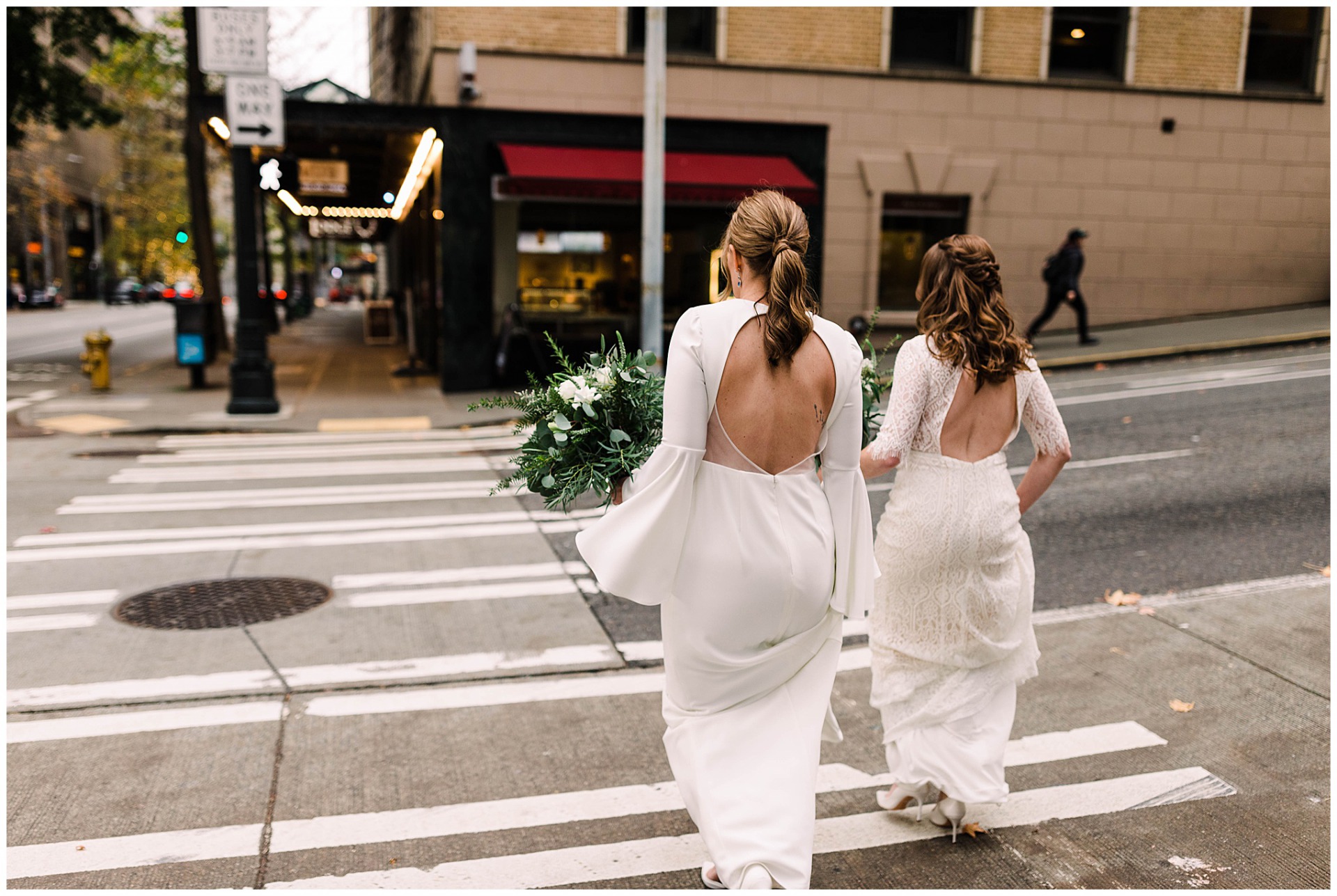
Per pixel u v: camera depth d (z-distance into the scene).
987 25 16.67
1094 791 3.48
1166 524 6.80
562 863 3.06
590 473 2.62
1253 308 18.41
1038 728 3.98
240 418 12.76
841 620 2.69
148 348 26.61
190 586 5.92
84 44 21.30
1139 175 17.56
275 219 44.09
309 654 4.85
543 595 5.80
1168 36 17.31
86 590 5.84
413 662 4.75
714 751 2.49
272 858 3.08
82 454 10.39
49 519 7.54
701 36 15.88
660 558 2.44
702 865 3.05
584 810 3.38
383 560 6.50
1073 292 15.72
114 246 69.69
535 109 15.10
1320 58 17.88
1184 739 3.85
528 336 15.58
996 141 16.95
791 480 2.48
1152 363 14.45
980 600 3.05
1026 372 3.08
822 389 2.50
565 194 14.27
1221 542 6.36
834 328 2.54
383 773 3.64
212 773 3.63
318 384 17.00
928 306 3.08
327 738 3.94
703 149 15.55
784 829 2.36
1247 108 17.73
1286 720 3.97
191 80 20.95
